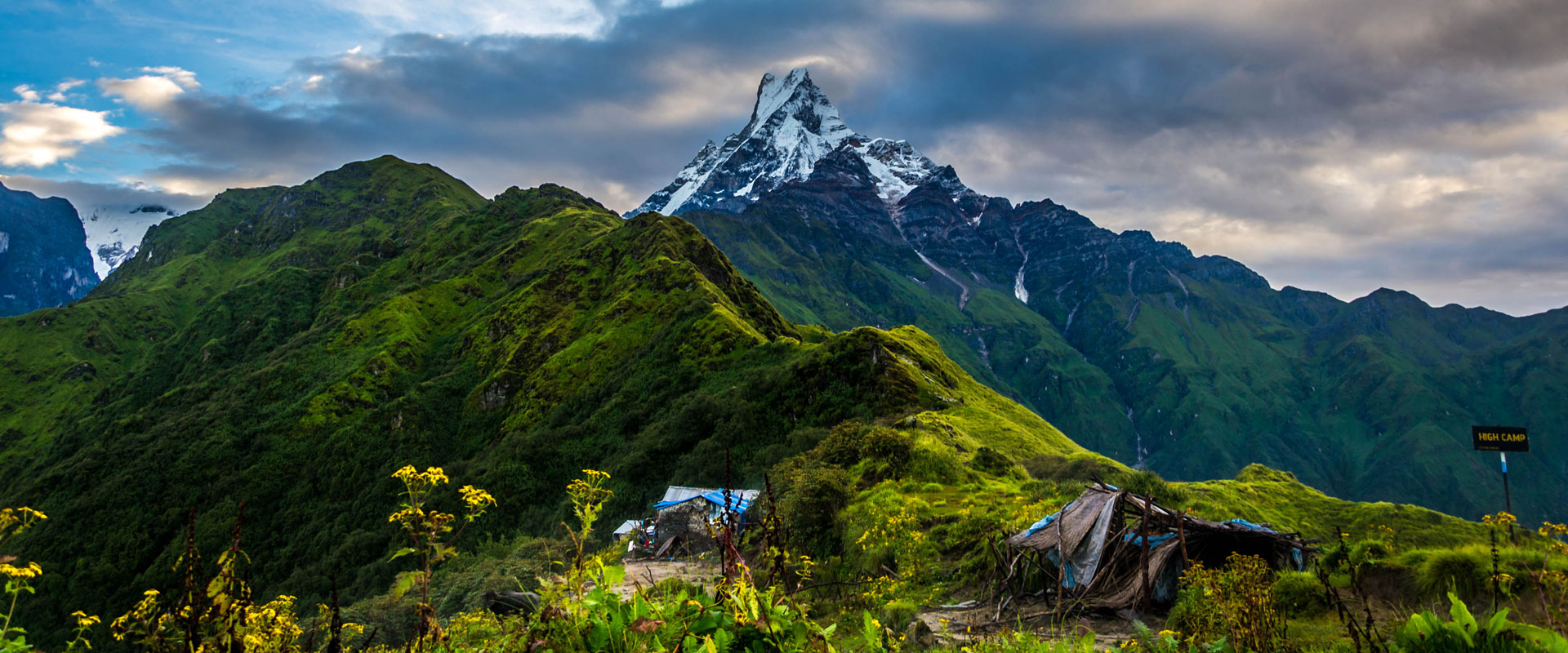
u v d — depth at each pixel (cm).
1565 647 502
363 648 446
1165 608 1346
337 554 7562
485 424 13438
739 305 15812
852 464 3516
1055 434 8481
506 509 8750
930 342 11106
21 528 382
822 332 17000
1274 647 783
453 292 18475
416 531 427
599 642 384
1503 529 1020
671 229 16562
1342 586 1110
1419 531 3291
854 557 2167
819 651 434
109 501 11106
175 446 12431
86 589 9550
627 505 7856
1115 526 1466
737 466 7250
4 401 19412
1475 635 541
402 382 14875
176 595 365
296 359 15812
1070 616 1373
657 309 14212
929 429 5103
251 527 11038
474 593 2444
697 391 10475
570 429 10831
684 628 389
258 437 12744
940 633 1353
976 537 1978
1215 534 1402
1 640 370
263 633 389
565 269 16912
